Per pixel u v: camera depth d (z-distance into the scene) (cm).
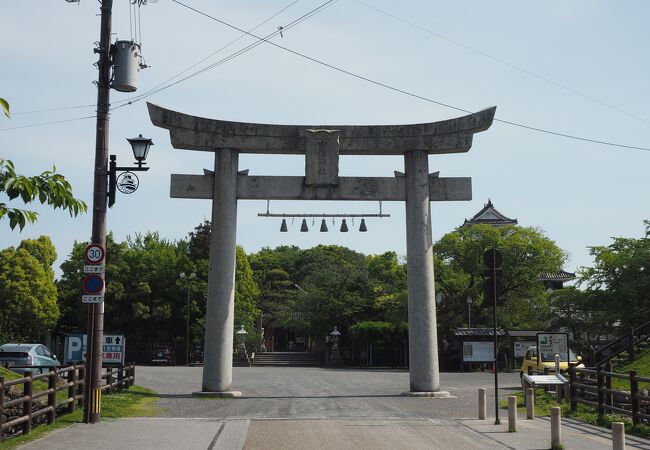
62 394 1848
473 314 4906
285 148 2255
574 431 1411
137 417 1586
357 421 1546
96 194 1484
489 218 7131
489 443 1246
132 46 1523
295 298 6819
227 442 1241
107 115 1516
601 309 3828
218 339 2161
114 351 2127
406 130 2264
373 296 5900
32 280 5631
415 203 2242
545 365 2611
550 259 4831
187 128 2203
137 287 6025
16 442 1189
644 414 1402
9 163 759
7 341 5534
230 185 2211
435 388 2197
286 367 5316
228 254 2189
